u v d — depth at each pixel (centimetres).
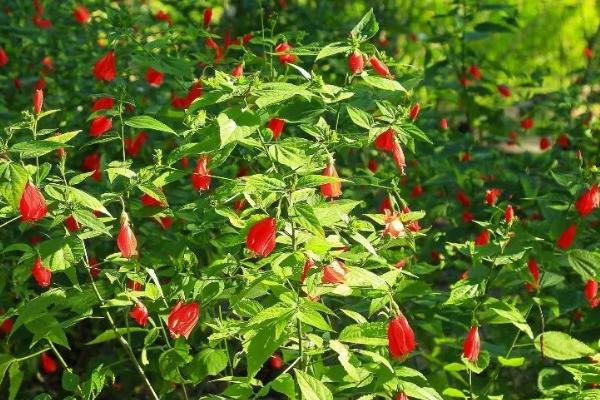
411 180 684
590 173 409
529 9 1002
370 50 394
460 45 823
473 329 380
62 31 791
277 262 313
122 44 640
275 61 495
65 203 345
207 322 417
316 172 355
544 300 449
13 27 745
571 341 406
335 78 686
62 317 536
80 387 412
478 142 749
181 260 404
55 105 693
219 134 334
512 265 415
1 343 529
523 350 461
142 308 390
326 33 713
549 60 1023
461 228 589
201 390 590
